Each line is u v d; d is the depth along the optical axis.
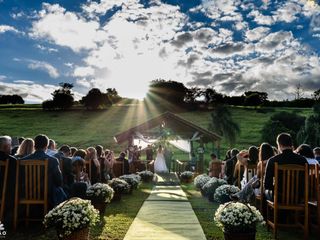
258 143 51.59
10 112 73.94
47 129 60.28
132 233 6.66
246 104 97.62
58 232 5.48
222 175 13.98
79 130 59.47
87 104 76.31
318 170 6.65
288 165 6.62
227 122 50.84
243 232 5.54
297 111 73.69
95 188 8.25
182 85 95.19
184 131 26.16
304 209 6.54
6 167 6.65
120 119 67.81
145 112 76.75
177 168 27.20
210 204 10.63
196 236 6.46
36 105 90.81
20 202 6.80
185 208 9.79
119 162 16.83
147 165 26.50
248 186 8.63
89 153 10.50
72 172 8.41
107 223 7.55
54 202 6.98
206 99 98.12
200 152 25.84
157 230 6.93
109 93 94.62
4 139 6.80
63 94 76.88
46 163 6.79
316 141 45.06
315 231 7.02
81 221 5.43
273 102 95.56
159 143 27.53
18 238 6.18
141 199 11.77
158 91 93.00
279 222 7.35
